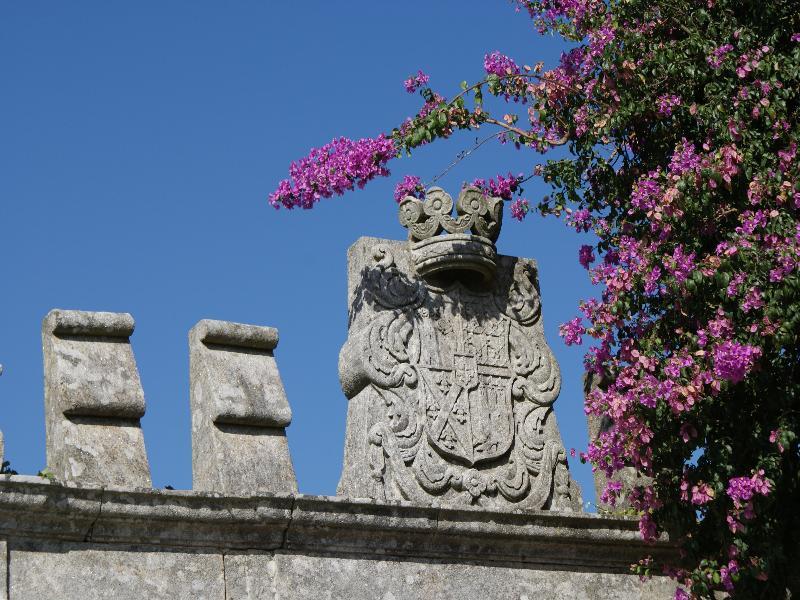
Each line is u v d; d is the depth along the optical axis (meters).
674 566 11.16
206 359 10.23
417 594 10.27
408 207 11.46
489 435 11.09
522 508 10.71
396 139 11.59
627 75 11.41
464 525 10.44
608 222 11.80
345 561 10.10
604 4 11.97
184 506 9.54
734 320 10.40
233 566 9.73
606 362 11.05
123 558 9.41
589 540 10.89
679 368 10.45
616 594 11.00
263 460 10.01
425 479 10.76
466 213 11.44
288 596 9.82
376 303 11.17
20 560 9.09
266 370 10.37
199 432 10.18
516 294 11.67
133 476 9.57
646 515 10.93
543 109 11.88
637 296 11.02
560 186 11.97
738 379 10.17
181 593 9.52
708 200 10.71
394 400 10.89
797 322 10.13
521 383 11.39
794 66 10.88
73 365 9.70
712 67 11.23
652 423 10.66
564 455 11.30
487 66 11.96
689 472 10.77
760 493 10.41
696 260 10.93
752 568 10.51
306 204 11.48
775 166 10.67
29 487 9.05
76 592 9.20
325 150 11.50
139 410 9.77
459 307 11.42
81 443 9.54
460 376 11.20
